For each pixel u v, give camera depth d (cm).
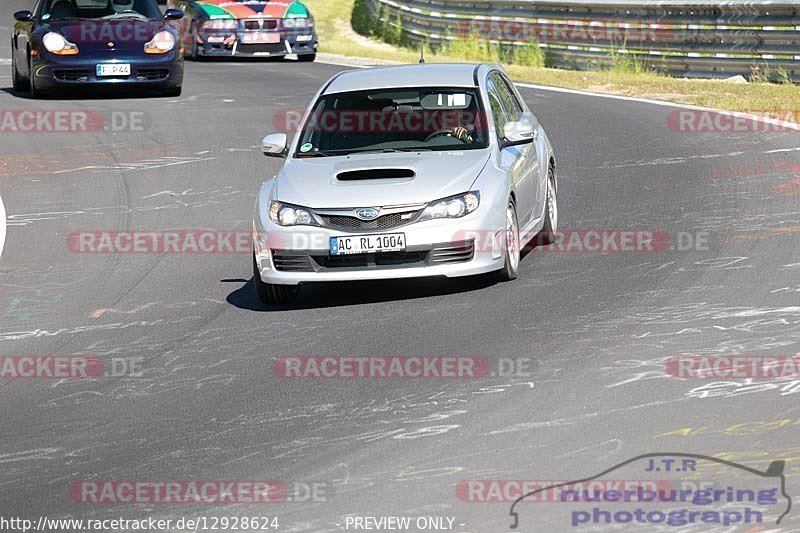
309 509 1631
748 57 6297
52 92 6350
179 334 2606
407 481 1705
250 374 2278
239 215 3797
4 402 2223
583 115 5322
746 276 2736
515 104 3316
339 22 10456
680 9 6544
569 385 2077
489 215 2736
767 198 3575
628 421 1888
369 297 2811
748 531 1495
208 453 1878
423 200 2714
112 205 3994
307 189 2792
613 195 3756
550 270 2920
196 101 5922
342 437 1903
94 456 1905
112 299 2950
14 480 1820
